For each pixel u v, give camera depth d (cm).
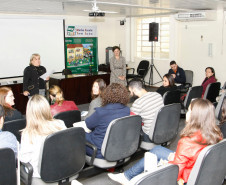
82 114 340
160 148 244
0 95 288
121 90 248
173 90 410
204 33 701
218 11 663
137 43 910
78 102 661
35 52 745
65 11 701
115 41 958
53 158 201
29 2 505
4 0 475
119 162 258
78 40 853
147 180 132
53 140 195
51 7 597
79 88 655
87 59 886
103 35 932
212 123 178
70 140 205
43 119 207
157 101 296
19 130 240
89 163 248
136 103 297
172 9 656
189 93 453
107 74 699
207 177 167
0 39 680
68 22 828
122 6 577
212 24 680
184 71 671
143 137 296
